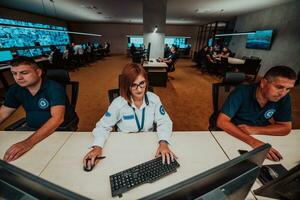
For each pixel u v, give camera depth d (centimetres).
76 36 1360
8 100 130
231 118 131
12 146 97
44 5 643
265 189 64
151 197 34
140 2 583
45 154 97
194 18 980
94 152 94
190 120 295
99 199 71
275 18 618
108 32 1393
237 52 895
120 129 128
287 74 96
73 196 33
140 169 83
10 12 689
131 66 105
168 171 84
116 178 79
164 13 559
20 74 111
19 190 39
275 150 102
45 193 36
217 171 42
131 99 113
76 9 730
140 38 1426
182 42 1443
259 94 120
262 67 686
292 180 53
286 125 124
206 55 709
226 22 1060
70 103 159
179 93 441
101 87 482
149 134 119
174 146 107
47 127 112
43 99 129
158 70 482
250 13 776
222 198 46
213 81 578
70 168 87
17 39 712
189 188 38
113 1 570
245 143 112
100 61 1051
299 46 519
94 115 304
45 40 933
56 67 633
